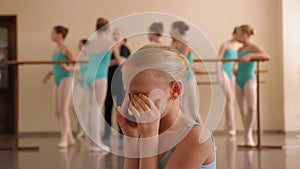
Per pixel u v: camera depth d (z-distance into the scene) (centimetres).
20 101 812
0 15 812
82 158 478
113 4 812
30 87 813
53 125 812
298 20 784
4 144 644
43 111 812
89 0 811
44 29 812
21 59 815
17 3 815
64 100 566
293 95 790
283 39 787
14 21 814
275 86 806
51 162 456
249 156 486
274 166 421
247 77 546
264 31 807
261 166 421
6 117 826
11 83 824
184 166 100
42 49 814
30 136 780
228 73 660
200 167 102
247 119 557
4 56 819
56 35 568
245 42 547
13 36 816
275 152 519
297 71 789
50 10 812
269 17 807
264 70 752
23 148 571
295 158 470
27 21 815
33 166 433
